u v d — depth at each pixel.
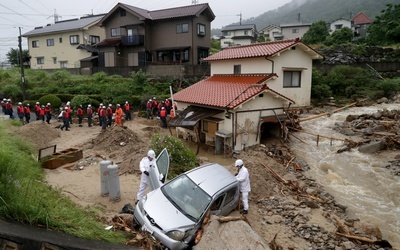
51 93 28.08
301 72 22.69
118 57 36.56
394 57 33.03
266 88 16.45
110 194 9.22
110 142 15.40
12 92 28.44
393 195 11.30
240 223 6.86
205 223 6.98
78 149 14.05
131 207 8.52
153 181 8.49
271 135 18.81
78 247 4.64
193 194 7.64
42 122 18.72
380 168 13.67
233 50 23.41
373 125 18.39
